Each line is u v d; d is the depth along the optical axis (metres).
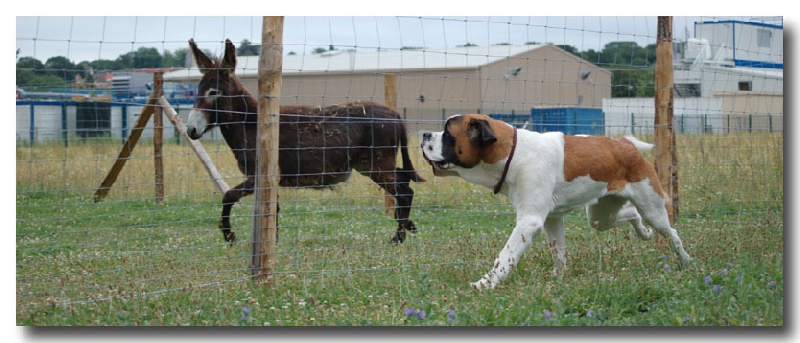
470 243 7.75
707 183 10.95
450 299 5.81
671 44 8.73
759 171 11.44
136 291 6.17
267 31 6.31
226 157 19.19
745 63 15.62
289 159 9.43
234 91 9.22
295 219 11.12
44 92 19.78
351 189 13.27
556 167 6.55
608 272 6.60
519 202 6.55
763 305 5.50
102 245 8.98
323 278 6.50
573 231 8.94
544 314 5.34
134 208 12.68
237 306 5.79
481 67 28.59
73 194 14.48
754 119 17.83
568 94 31.09
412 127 28.66
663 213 6.98
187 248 7.92
